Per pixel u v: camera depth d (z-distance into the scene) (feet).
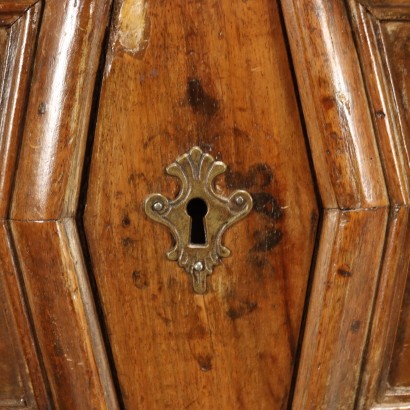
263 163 1.25
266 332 1.31
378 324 1.29
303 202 1.26
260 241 1.27
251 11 1.21
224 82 1.23
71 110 1.19
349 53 1.19
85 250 1.27
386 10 1.20
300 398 1.31
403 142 1.24
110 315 1.30
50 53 1.18
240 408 1.34
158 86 1.22
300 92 1.21
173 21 1.21
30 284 1.24
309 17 1.17
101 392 1.28
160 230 1.27
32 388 1.32
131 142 1.24
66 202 1.21
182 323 1.30
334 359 1.28
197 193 1.25
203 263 1.27
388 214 1.24
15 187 1.21
